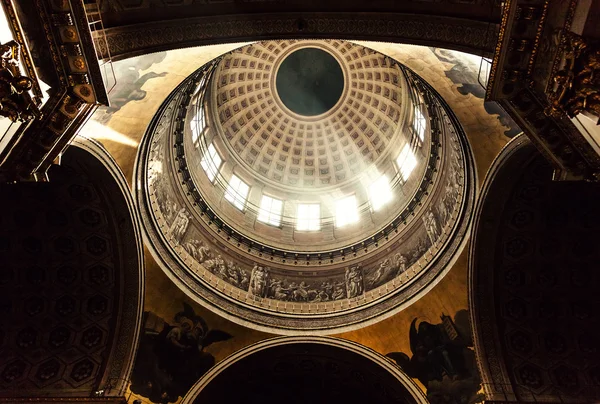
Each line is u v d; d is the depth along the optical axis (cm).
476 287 1589
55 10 811
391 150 2517
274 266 2159
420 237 1938
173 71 1245
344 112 2808
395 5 998
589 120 829
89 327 1586
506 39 849
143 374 1609
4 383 1477
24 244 1488
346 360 1864
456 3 953
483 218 1522
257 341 1847
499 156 1420
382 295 1916
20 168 929
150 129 1520
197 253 1953
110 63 1008
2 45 729
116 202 1474
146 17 974
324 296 2070
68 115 913
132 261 1591
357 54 2606
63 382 1522
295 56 2672
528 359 1530
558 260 1515
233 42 1067
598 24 716
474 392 1563
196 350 1759
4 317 1520
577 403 1438
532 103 916
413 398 1697
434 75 1346
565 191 1425
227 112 2598
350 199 2584
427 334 1725
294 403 2059
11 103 744
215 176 2333
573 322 1513
